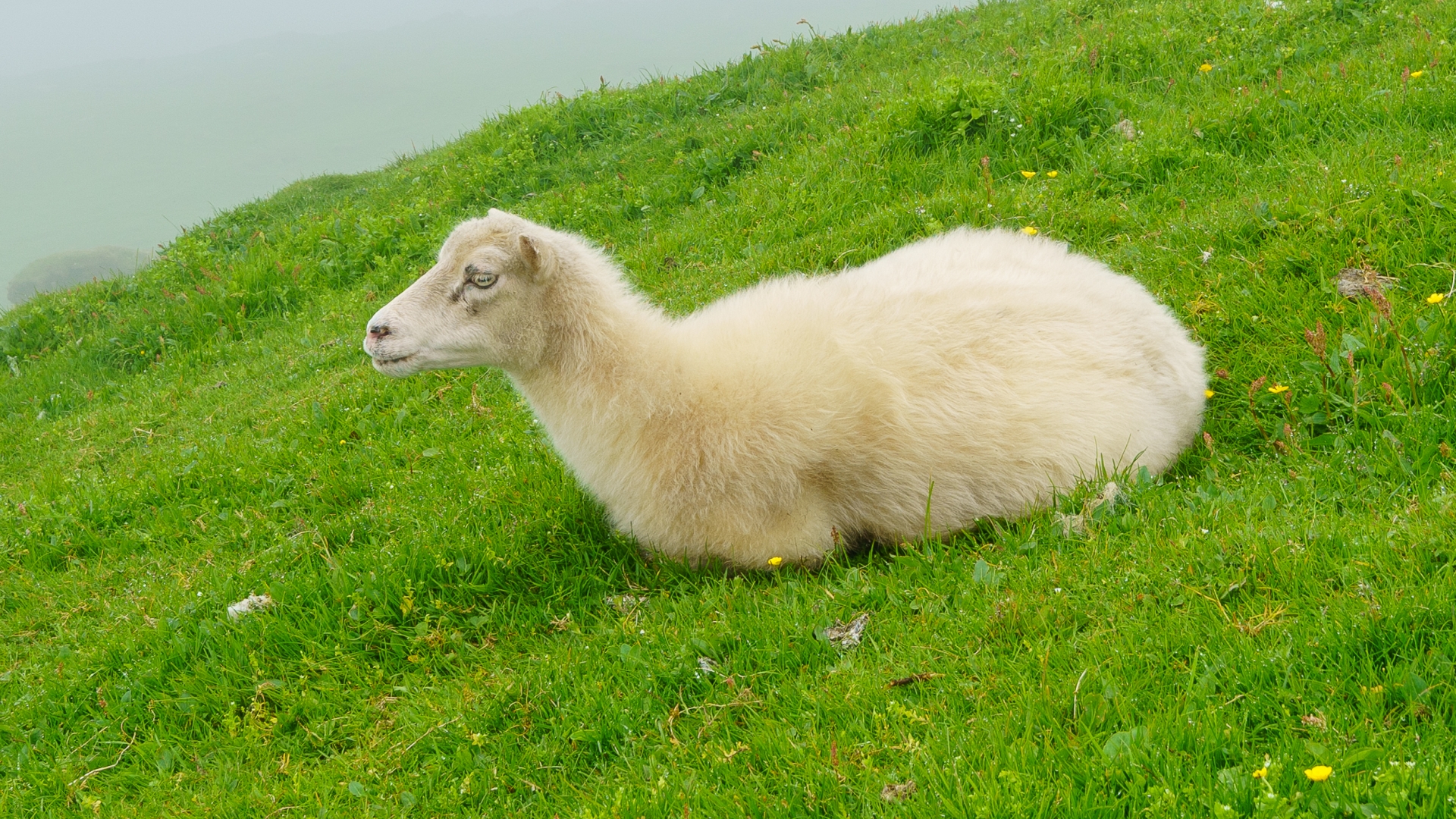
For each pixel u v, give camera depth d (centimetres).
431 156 1542
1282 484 370
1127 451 422
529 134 1247
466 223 467
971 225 691
